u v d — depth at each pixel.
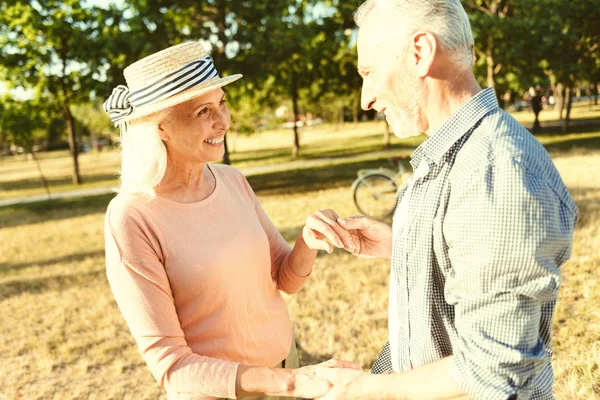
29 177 29.78
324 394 1.20
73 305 5.37
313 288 4.88
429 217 1.14
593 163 10.28
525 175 0.99
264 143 40.34
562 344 3.23
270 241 1.87
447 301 1.12
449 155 1.13
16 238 10.44
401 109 1.20
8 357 4.24
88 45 12.77
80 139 58.66
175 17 12.80
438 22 1.11
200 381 1.30
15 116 18.44
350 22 14.88
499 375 0.98
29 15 16.36
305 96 23.50
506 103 23.64
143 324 1.36
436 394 1.06
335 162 18.98
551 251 0.99
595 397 2.65
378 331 3.87
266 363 1.62
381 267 5.33
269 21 12.30
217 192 1.62
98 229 10.52
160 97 1.42
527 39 12.87
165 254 1.46
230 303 1.51
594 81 18.53
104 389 3.62
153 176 1.46
